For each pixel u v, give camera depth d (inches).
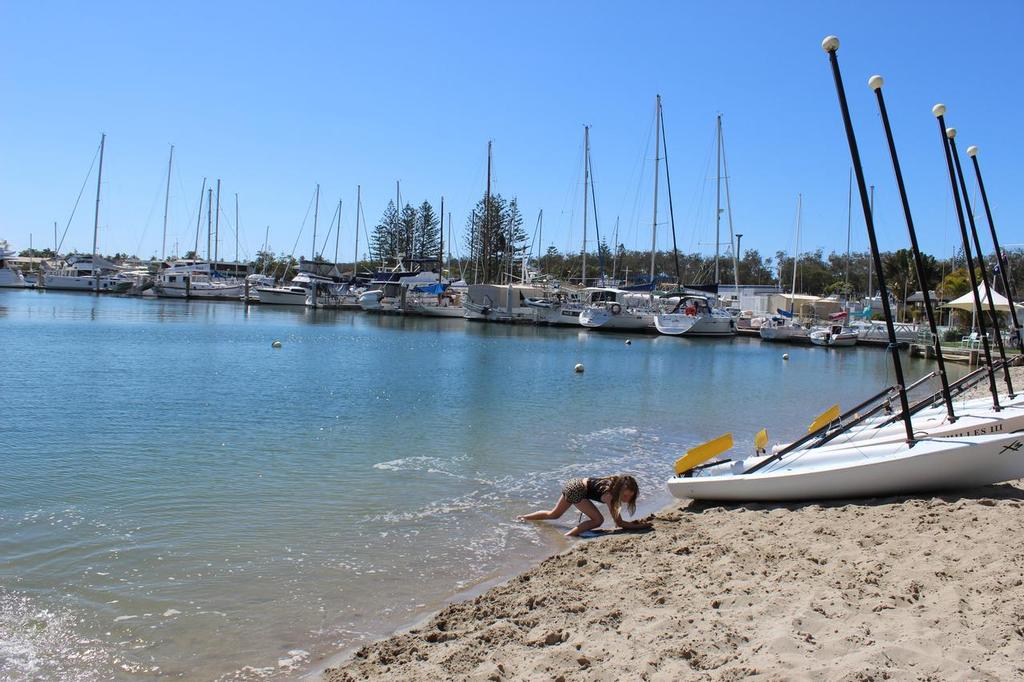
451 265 4347.9
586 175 2706.7
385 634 251.9
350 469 494.3
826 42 324.8
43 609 263.7
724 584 265.7
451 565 320.5
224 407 741.9
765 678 183.5
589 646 219.9
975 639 199.0
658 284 2544.3
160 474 463.5
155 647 239.8
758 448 438.3
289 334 1936.5
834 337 2023.9
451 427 672.4
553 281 2940.5
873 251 350.6
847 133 333.7
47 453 512.1
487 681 202.7
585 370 1282.0
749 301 2866.6
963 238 449.7
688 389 1055.6
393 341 1844.2
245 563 315.3
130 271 4202.8
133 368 1052.5
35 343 1401.3
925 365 1560.0
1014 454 346.6
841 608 229.6
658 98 2432.3
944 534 297.3
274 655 235.9
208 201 3754.9
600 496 372.2
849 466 371.2
